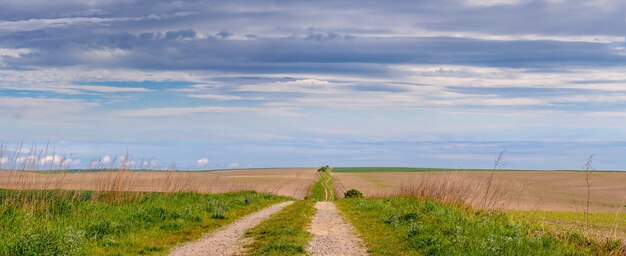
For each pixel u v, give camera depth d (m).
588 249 17.98
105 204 26.80
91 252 16.73
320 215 30.19
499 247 16.50
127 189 31.33
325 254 16.69
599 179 121.25
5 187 24.98
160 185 37.72
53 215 22.44
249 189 62.09
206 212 29.86
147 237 20.39
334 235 21.17
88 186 29.11
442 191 31.69
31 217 20.44
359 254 16.83
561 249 17.28
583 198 74.62
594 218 33.47
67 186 26.94
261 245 18.14
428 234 19.38
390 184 115.00
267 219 27.59
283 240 18.12
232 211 31.52
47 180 26.77
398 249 17.66
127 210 26.59
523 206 30.22
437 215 24.95
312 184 111.50
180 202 34.56
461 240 17.55
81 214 23.47
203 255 16.89
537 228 22.70
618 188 97.69
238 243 19.23
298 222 24.91
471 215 25.17
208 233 22.12
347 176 158.00
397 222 23.91
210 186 47.25
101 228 20.72
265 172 193.38
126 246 18.20
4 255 15.19
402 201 35.69
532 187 97.38
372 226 23.92
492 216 26.08
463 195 30.28
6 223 19.95
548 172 155.50
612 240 18.86
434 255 16.27
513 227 21.61
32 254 15.27
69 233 16.89
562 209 50.72
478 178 32.72
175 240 20.03
